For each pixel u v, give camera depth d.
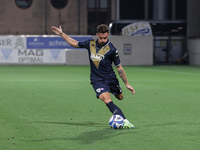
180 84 53.28
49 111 28.34
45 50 121.00
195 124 23.14
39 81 57.47
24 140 18.59
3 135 19.72
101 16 148.00
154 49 132.62
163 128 21.77
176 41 133.00
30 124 22.98
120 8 135.38
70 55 122.06
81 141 18.33
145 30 124.56
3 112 27.81
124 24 132.50
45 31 146.00
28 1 146.12
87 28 147.50
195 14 132.62
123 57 124.31
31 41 120.31
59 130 21.08
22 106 31.03
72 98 36.66
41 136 19.52
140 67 108.19
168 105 31.97
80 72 82.06
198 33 132.62
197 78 65.31
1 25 145.25
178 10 136.12
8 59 119.75
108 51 20.97
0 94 39.88
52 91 43.16
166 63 132.88
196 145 17.59
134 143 17.95
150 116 26.23
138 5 135.88
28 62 120.56
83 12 147.38
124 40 124.19
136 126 22.38
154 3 135.88
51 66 111.62
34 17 146.12
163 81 58.56
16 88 46.44
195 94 40.62
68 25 147.38
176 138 19.09
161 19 135.62
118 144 17.73
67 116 26.09
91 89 45.47
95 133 20.20
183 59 129.88
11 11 145.38
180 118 25.42
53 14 146.62
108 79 21.36
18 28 145.88
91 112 27.91
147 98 36.91
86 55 122.62
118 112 21.45
